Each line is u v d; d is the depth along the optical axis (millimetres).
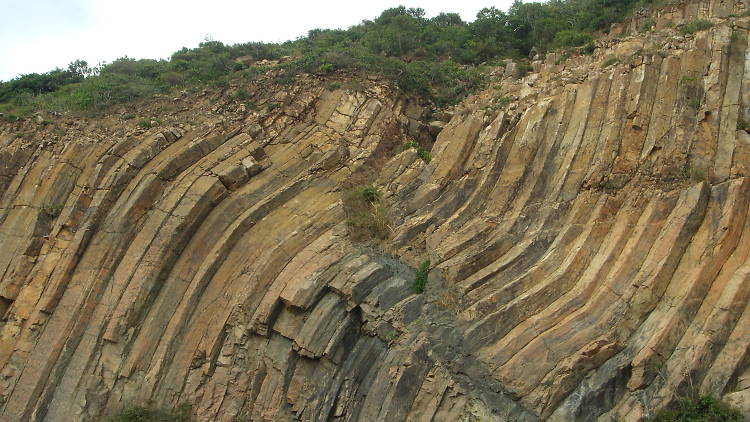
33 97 29734
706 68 20953
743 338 15312
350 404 18375
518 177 21000
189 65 32438
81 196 23359
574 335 16734
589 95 21750
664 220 18094
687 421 14508
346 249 21297
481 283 18703
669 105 20359
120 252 22125
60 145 25297
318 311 19656
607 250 18141
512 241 19688
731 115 19531
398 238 21141
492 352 17188
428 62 33625
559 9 37562
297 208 23406
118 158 24500
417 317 18891
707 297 16375
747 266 16328
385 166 24484
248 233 22578
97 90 28484
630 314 16750
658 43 22969
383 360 18516
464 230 20344
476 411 16672
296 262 21297
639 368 15695
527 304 17703
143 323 20969
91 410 19656
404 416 17250
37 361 20484
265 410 19047
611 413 15594
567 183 20188
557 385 16156
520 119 22797
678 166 18953
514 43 36594
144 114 27000
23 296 21688
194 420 19359
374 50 34844
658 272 16969
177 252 22031
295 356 19531
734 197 17250
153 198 23141
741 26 21656
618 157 19766
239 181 23828
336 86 28156
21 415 19625
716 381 14977
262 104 27297
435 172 23016
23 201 23906
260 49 35125
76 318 21062
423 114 29391
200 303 21266
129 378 20062
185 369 20172
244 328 20484
